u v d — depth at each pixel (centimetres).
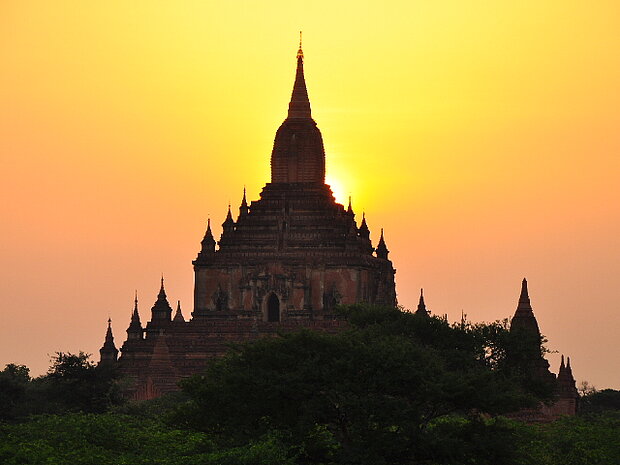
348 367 18775
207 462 18375
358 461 18262
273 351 19312
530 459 19450
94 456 19125
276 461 17850
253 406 18812
